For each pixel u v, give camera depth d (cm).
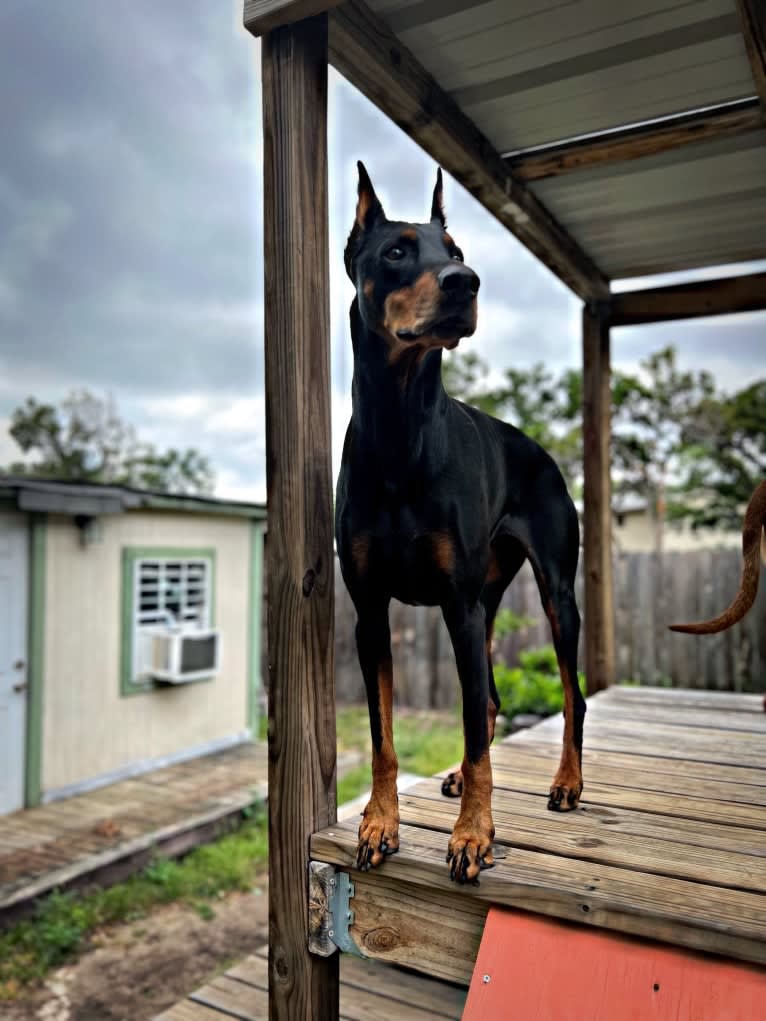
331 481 190
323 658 187
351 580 180
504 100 252
